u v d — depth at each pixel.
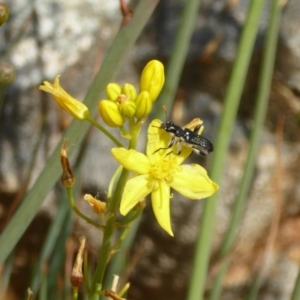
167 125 0.18
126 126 0.28
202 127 0.18
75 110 0.17
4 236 0.18
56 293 0.26
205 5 0.28
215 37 0.28
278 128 0.28
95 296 0.17
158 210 0.17
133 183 0.17
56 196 0.28
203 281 0.20
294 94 0.27
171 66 0.22
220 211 0.28
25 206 0.18
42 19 0.28
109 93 0.17
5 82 0.22
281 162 0.28
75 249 0.28
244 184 0.24
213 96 0.28
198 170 0.18
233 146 0.28
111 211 0.17
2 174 0.28
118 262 0.23
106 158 0.28
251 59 0.27
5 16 0.20
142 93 0.17
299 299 0.19
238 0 0.28
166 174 0.17
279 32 0.27
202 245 0.20
